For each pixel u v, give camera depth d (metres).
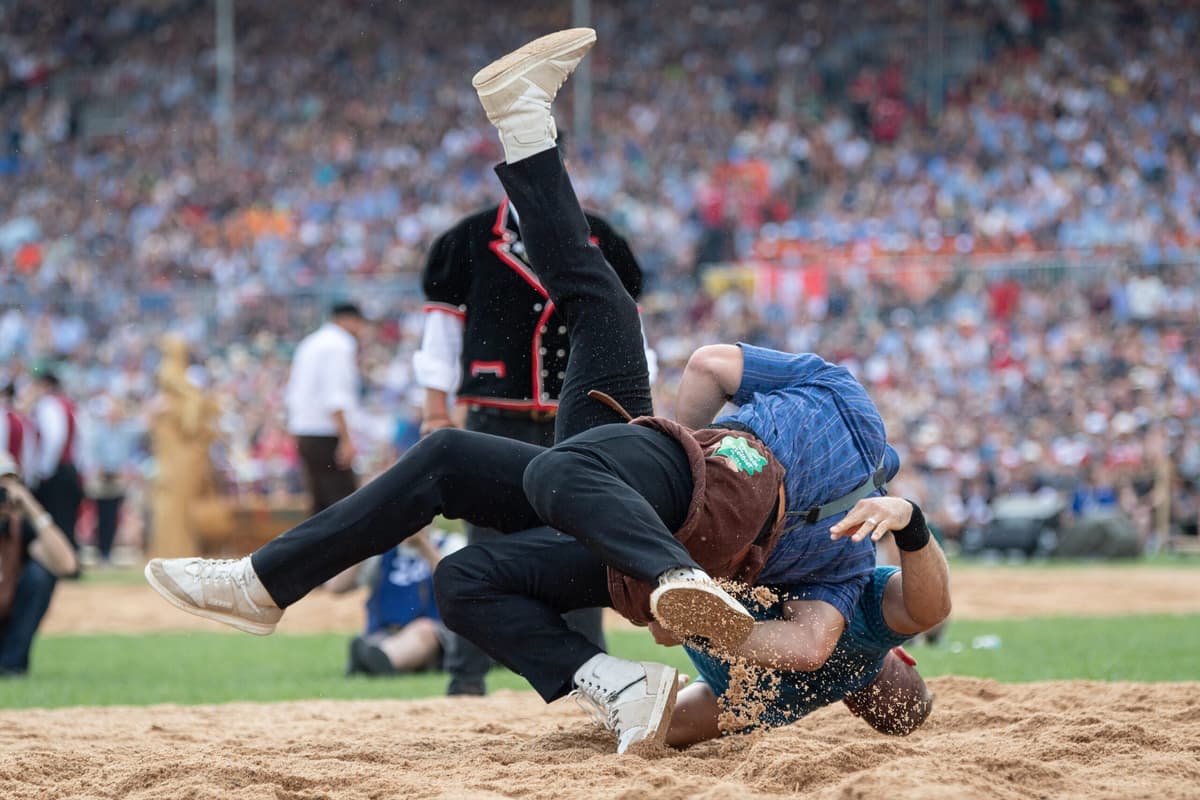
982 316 90.50
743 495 14.44
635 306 16.64
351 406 47.22
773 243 107.75
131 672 32.88
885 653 16.86
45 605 32.75
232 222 124.69
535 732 18.88
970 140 117.81
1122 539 72.69
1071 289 90.62
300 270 118.12
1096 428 81.06
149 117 144.75
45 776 15.66
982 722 19.00
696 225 110.56
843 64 133.12
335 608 52.12
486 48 143.38
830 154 119.19
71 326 100.94
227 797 13.52
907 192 111.19
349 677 31.45
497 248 21.81
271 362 94.19
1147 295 89.25
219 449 81.94
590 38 16.62
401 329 96.19
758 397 15.98
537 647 15.27
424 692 27.62
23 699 27.22
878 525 14.75
